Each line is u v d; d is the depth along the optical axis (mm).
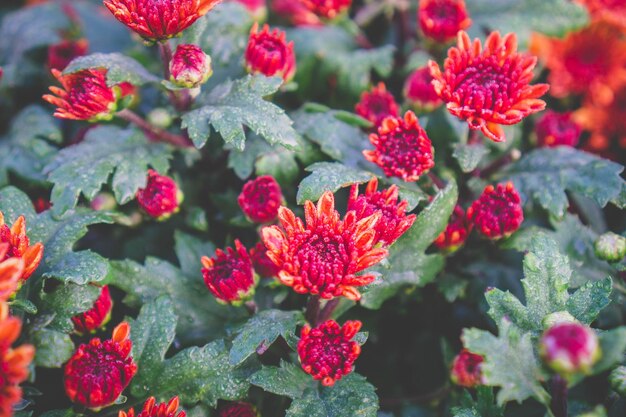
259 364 404
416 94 479
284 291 429
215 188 491
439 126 490
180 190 459
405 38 556
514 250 464
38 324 388
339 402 386
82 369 364
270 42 449
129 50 541
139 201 448
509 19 542
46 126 502
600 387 392
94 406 368
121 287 430
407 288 441
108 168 439
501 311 387
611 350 338
